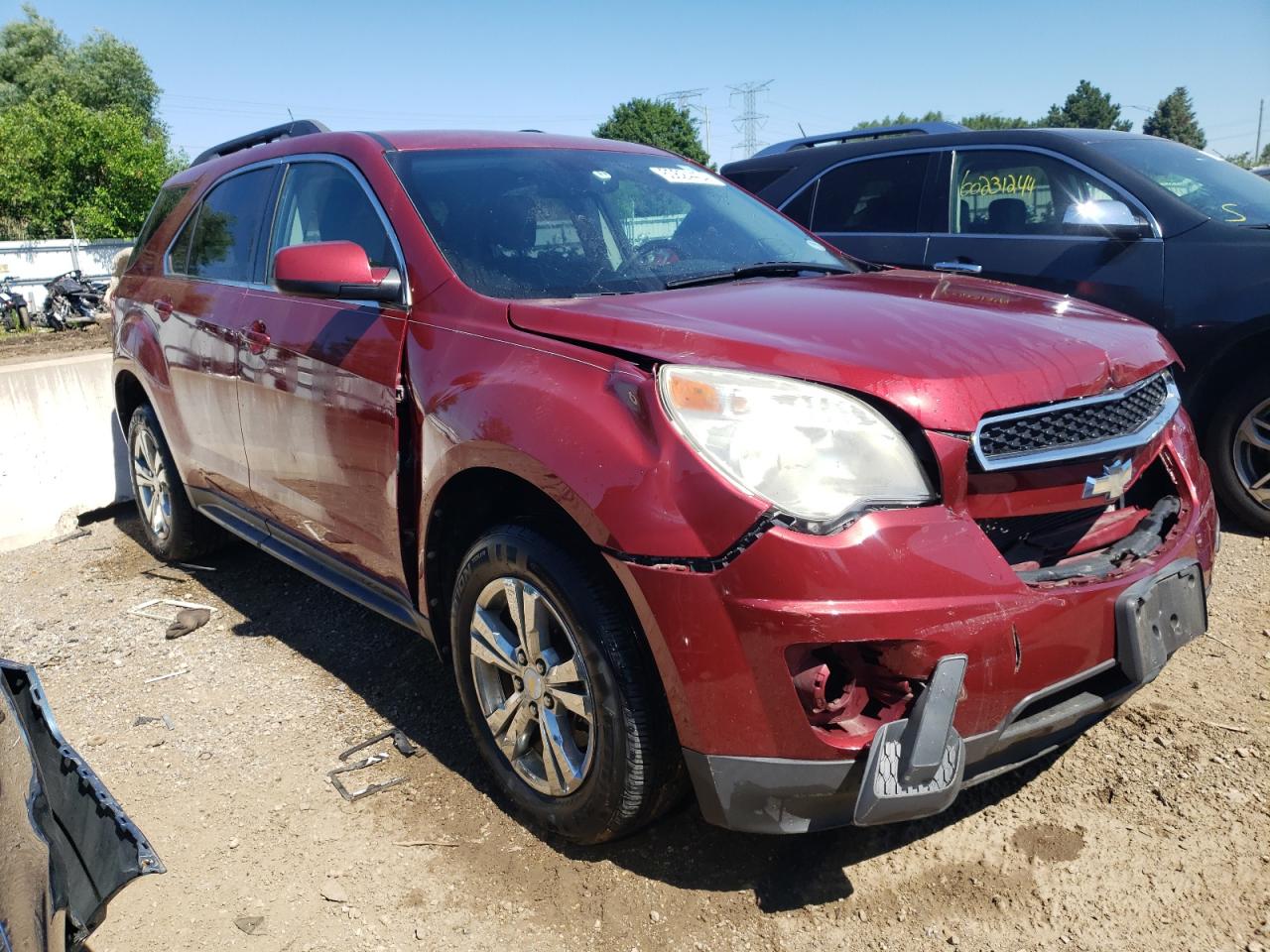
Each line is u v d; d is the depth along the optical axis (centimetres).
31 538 539
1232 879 234
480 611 266
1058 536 238
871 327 241
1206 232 451
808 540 198
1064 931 223
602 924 234
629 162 377
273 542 388
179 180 489
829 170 616
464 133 362
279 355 340
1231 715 299
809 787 208
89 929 185
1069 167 505
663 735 228
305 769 306
